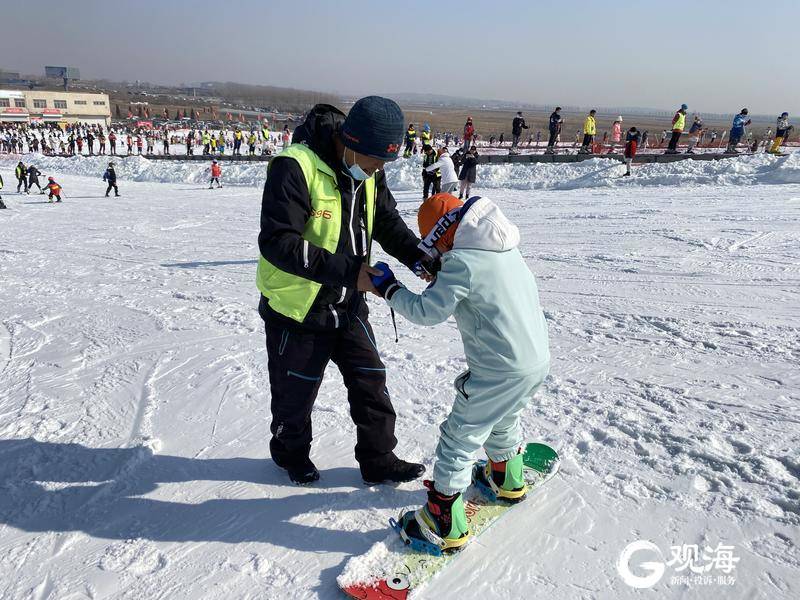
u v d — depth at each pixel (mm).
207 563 2305
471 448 2217
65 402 3846
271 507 2652
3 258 10242
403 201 16922
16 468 3031
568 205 13445
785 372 3896
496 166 20016
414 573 2178
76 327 5586
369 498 2703
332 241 2395
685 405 3467
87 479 2924
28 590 2184
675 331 4766
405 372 4160
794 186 13531
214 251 10227
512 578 2180
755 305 5371
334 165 2361
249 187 26500
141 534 2494
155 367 4406
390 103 2201
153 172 31281
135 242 11617
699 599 2062
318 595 2129
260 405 3691
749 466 2777
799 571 2152
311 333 2531
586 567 2223
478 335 2121
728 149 21078
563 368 4117
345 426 3371
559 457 2955
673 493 2629
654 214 10852
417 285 7102
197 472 2955
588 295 5977
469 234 2072
